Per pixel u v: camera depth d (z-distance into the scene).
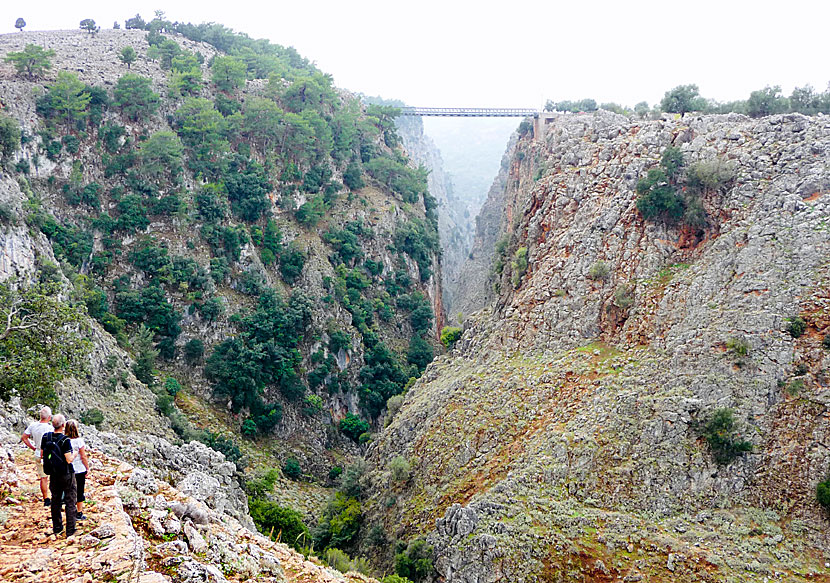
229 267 107.69
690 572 48.25
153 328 95.25
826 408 54.56
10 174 86.19
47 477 18.86
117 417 63.09
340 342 110.44
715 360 61.25
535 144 146.75
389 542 66.62
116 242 99.62
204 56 160.38
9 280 61.16
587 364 70.56
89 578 14.67
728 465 55.34
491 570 52.81
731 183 74.31
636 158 82.75
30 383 40.34
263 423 97.19
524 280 88.19
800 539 49.69
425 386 90.81
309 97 143.62
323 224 128.00
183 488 35.94
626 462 58.44
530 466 61.25
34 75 111.69
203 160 115.06
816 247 63.19
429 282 143.25
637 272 74.44
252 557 22.14
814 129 73.88
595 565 50.47
